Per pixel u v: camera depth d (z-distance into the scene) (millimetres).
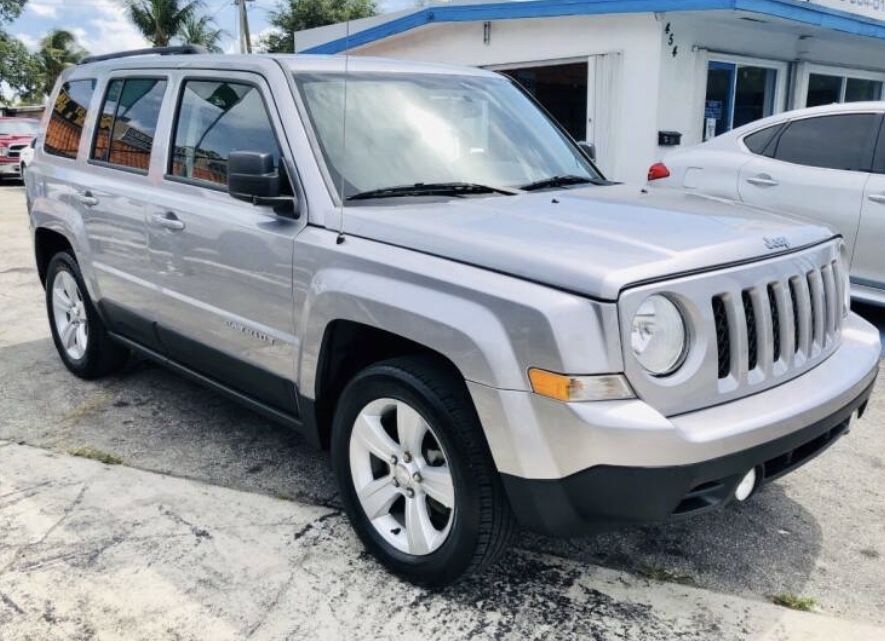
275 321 3289
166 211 3842
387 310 2752
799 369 2844
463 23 11523
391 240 2871
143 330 4293
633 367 2367
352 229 3002
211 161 3705
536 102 4441
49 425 4434
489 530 2666
